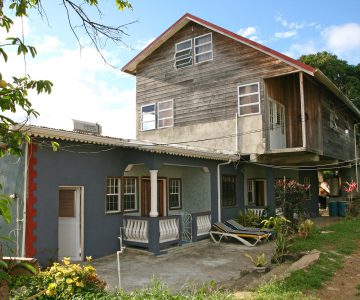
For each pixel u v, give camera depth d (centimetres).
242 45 1622
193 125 1731
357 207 2089
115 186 1199
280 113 1692
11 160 929
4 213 252
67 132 920
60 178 980
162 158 1191
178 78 1823
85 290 564
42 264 912
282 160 1672
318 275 785
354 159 2422
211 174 1453
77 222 1044
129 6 476
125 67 1992
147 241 1134
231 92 1631
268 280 754
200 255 1127
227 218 1530
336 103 2072
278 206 1722
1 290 283
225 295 612
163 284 751
